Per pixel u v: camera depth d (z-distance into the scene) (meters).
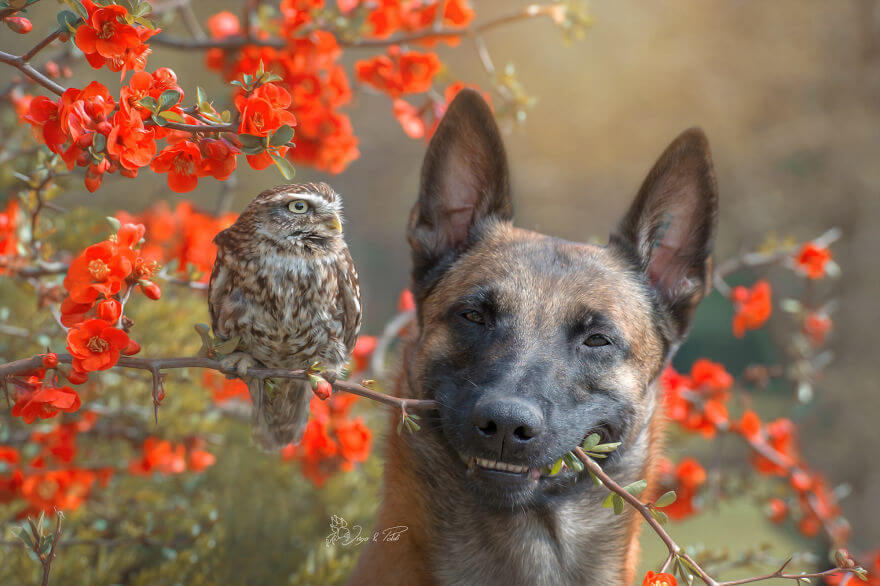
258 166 3.06
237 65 5.79
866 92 14.30
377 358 6.93
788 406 12.89
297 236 3.69
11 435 5.74
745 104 17.16
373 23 5.71
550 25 18.94
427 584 4.66
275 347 3.77
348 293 3.87
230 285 3.74
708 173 4.87
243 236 3.71
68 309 3.06
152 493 6.35
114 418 6.09
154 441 5.98
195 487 6.88
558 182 20.89
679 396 6.95
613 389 4.46
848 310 12.45
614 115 19.19
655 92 18.36
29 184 4.43
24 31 3.04
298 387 3.89
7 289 6.36
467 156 4.97
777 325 14.00
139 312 6.47
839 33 14.95
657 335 4.84
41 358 3.07
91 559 6.09
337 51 5.73
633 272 4.89
